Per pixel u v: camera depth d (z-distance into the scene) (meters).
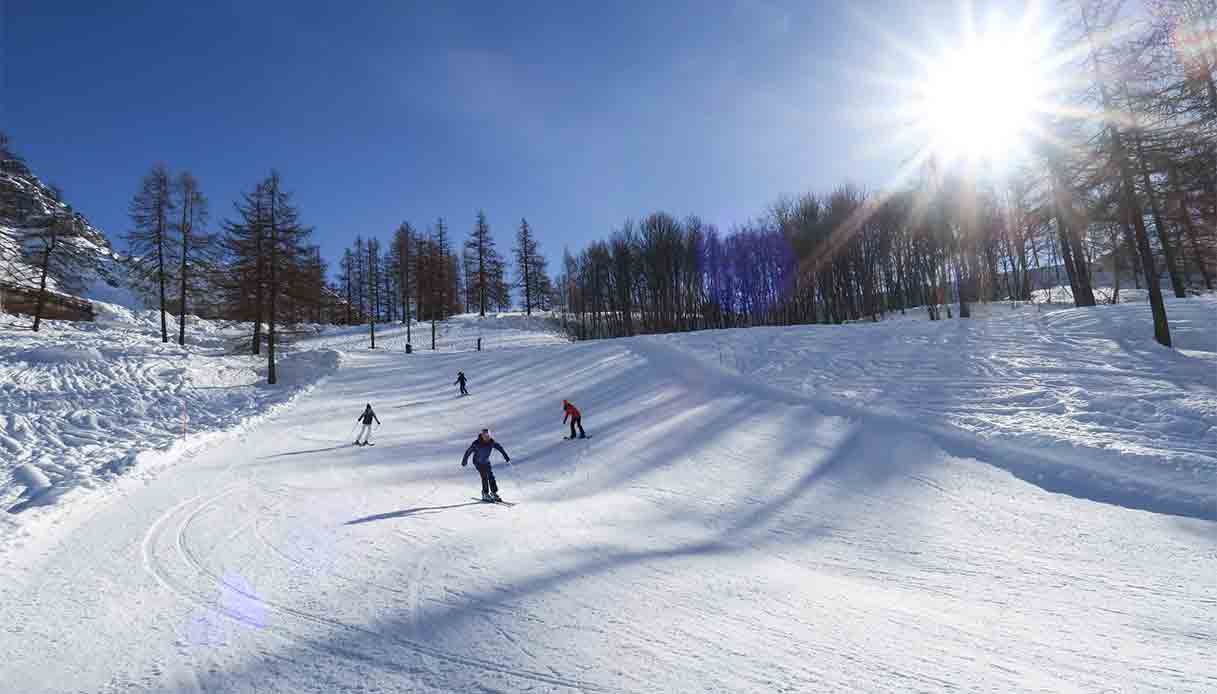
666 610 5.52
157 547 7.64
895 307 52.56
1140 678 4.15
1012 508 8.66
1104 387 13.62
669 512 9.64
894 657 4.52
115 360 25.33
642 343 30.72
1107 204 17.28
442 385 27.67
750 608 5.57
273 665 4.65
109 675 4.59
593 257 64.81
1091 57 15.85
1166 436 10.18
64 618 5.60
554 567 6.79
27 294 35.94
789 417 15.37
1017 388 14.66
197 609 5.75
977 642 4.80
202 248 33.47
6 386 20.62
